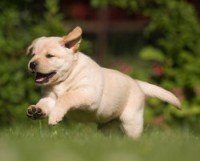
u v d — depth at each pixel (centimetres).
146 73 1309
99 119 876
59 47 847
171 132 1038
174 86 1300
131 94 898
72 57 848
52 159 602
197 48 1319
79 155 625
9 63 1239
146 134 925
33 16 1298
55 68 841
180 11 1341
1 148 662
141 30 1928
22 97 1235
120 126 907
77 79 845
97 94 845
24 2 1291
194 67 1302
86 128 1080
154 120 1275
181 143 735
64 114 818
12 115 1226
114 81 876
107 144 703
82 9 2112
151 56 1316
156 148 677
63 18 1400
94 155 626
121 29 1944
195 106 1291
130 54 1900
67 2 2078
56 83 846
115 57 1884
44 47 846
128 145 696
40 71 835
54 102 850
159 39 1357
